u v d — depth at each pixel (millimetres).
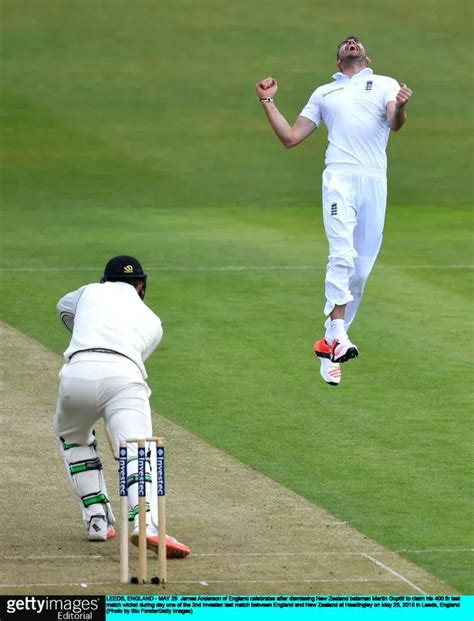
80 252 73188
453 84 121688
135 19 136000
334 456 39875
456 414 44625
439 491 36719
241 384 48188
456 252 74438
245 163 103688
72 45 128750
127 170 100938
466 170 102812
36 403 45406
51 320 57625
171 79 121875
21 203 90438
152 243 76500
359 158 34906
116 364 31656
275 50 129000
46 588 28625
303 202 93688
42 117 112125
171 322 57469
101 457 40156
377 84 35156
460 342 54656
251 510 34750
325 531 33125
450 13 139375
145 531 28953
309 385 48188
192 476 37688
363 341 54594
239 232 80938
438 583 29578
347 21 136625
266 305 61094
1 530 33094
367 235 35625
